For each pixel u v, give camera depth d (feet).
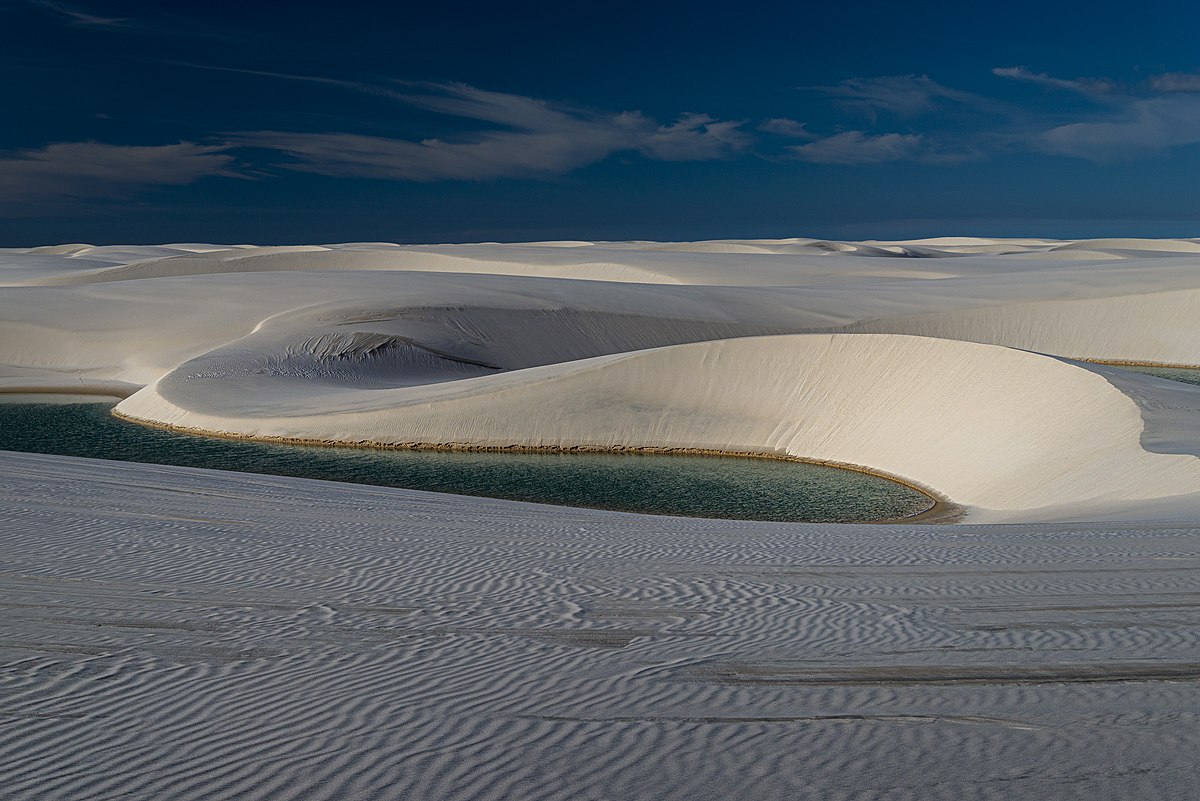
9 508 34.99
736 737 15.39
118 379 124.77
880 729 15.72
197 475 50.24
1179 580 24.52
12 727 15.47
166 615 21.95
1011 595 23.79
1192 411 60.64
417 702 16.78
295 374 109.29
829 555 29.53
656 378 87.76
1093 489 49.49
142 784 13.53
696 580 26.07
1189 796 13.35
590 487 66.85
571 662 19.03
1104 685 17.53
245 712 16.21
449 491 64.90
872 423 77.51
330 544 30.66
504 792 13.44
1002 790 13.57
